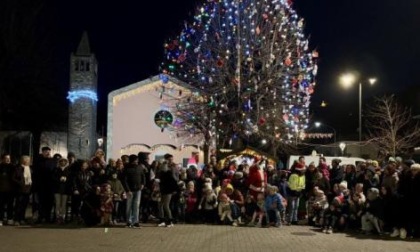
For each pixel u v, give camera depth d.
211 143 29.95
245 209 17.12
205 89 29.86
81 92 45.31
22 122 40.47
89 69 45.75
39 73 33.59
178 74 32.81
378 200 14.86
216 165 19.19
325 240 13.56
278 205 16.52
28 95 34.78
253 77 27.45
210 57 28.61
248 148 22.73
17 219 15.77
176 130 34.19
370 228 14.99
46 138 48.72
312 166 17.95
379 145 40.00
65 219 16.33
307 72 27.17
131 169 15.48
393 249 12.17
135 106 34.59
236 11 27.41
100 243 12.39
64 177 16.05
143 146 34.38
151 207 18.03
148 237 13.52
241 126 27.95
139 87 34.59
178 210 17.30
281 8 27.16
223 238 13.59
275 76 27.39
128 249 11.59
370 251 11.87
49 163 16.17
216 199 17.20
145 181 16.98
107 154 34.41
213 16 28.17
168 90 34.09
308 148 43.09
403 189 14.26
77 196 16.47
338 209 15.69
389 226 14.66
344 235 14.66
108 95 34.59
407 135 38.19
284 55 27.28
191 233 14.48
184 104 32.75
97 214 15.68
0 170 15.57
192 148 34.28
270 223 16.66
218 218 17.06
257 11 27.36
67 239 12.93
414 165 14.25
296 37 27.25
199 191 17.53
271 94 27.66
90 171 16.41
